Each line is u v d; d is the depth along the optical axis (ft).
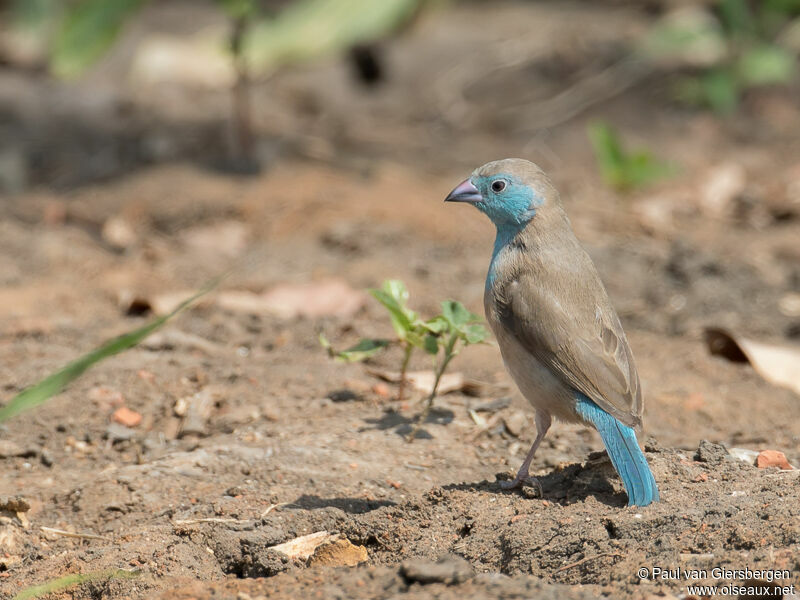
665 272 46.03
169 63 66.13
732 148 59.67
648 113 63.00
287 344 37.14
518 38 69.62
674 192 54.60
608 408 26.30
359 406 32.40
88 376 33.71
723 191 53.93
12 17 73.00
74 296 41.19
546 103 63.82
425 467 28.91
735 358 37.06
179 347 36.35
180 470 28.53
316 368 34.88
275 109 62.69
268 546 24.99
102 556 24.23
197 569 24.16
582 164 57.62
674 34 64.64
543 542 22.82
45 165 54.34
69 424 31.42
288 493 27.45
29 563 24.64
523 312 27.45
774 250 48.21
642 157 52.29
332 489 27.66
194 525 25.57
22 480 28.94
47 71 66.69
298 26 65.46
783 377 35.55
